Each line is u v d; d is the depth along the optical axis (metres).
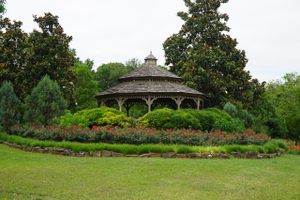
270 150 23.41
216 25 44.97
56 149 20.30
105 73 78.19
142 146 19.77
